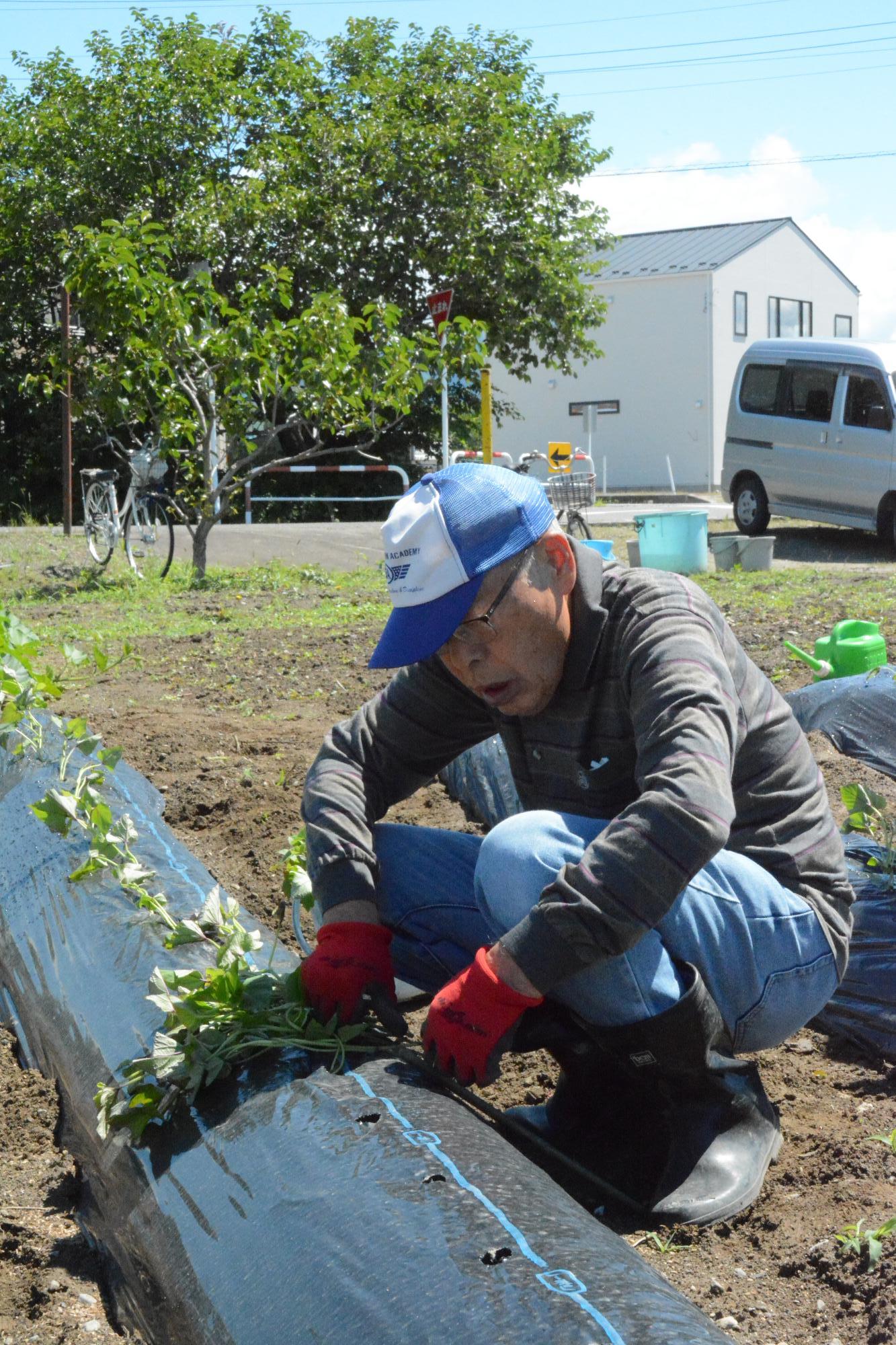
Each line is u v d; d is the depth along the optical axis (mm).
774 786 2227
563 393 39000
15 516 24531
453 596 1977
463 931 2408
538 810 2271
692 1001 2057
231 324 11398
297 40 23609
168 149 22359
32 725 4117
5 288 23297
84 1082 2418
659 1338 1379
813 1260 2023
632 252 39656
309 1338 1528
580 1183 2311
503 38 24109
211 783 4742
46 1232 2281
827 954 2209
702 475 37312
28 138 22766
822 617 8125
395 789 2443
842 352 15148
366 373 11758
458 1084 2010
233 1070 2096
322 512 23875
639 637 2045
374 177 22344
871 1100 2621
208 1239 1794
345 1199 1689
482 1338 1416
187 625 8969
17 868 3348
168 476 15773
